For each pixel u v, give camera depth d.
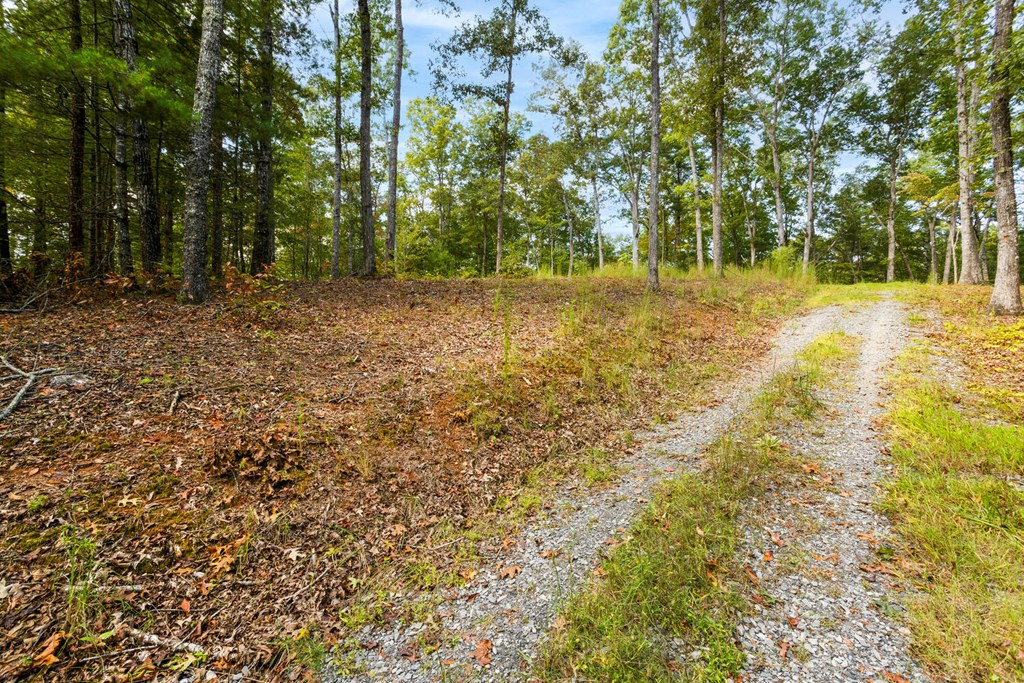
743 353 9.24
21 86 6.36
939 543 3.43
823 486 4.39
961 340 8.45
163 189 13.05
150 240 8.57
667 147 26.53
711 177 20.56
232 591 2.96
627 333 9.27
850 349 8.84
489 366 6.78
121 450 3.77
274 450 4.12
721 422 6.13
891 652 2.58
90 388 4.50
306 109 18.55
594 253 43.53
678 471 4.84
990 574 3.11
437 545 3.72
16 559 2.73
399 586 3.28
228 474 3.78
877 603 2.96
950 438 4.89
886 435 5.34
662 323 10.16
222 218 15.96
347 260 32.56
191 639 2.61
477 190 28.88
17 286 7.52
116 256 11.30
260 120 11.49
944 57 10.21
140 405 4.40
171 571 2.96
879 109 22.56
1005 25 8.72
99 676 2.32
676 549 3.45
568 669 2.54
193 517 3.34
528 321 9.32
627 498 4.39
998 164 9.64
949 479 4.24
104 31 9.98
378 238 30.59
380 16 15.62
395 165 14.95
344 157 25.88
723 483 4.43
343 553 3.43
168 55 8.08
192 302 7.85
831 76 20.86
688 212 32.78
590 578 3.29
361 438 4.71
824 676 2.43
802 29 20.03
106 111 8.72
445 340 7.78
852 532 3.70
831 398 6.69
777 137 23.72
